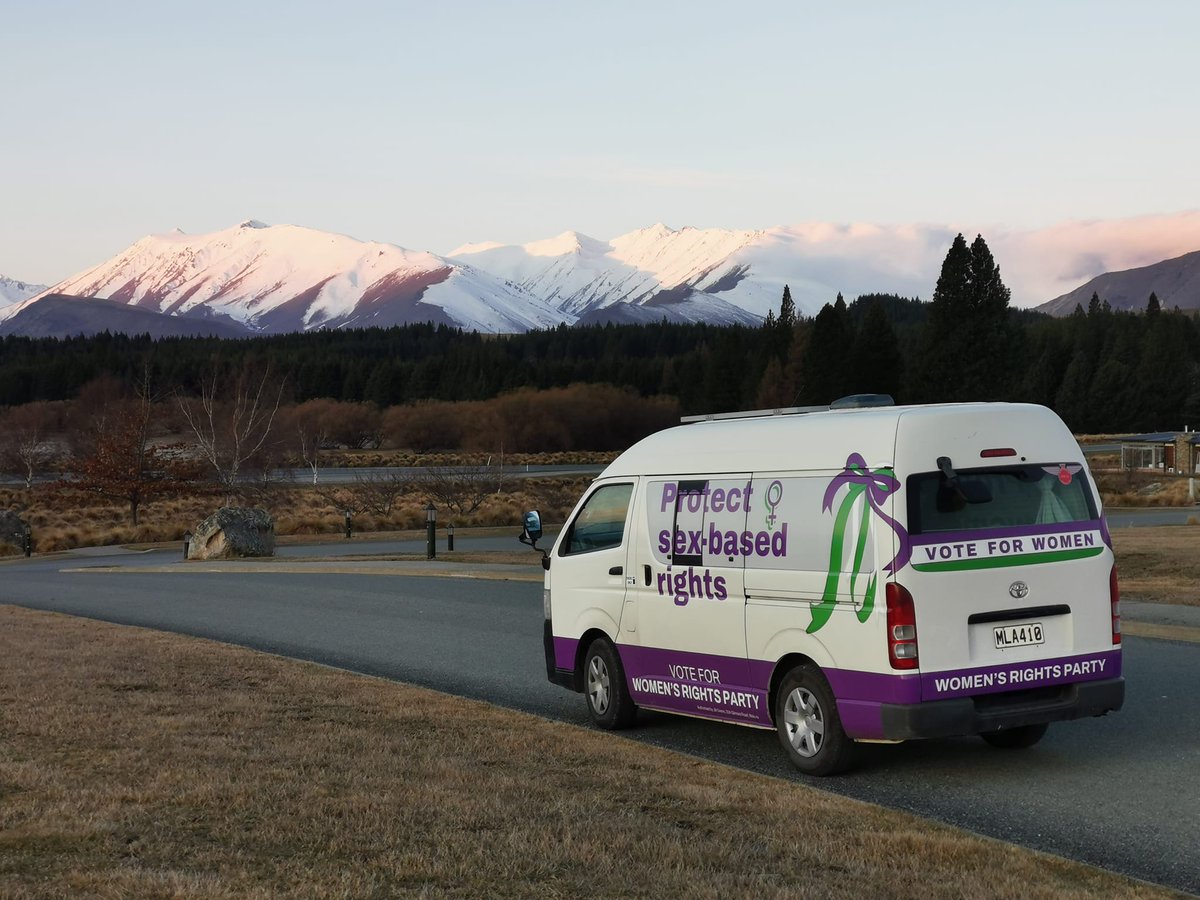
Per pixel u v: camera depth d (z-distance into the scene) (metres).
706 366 145.62
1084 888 5.50
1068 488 8.24
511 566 26.39
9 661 13.02
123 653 13.80
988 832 6.80
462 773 7.75
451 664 13.55
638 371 172.62
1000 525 7.95
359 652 14.70
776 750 9.16
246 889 5.31
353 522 50.16
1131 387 136.38
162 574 30.66
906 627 7.64
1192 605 15.73
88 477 55.62
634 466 9.94
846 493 8.02
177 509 60.00
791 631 8.30
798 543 8.30
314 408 130.00
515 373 170.00
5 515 48.41
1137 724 9.51
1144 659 12.30
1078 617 8.12
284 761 8.02
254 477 61.84
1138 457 75.69
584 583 10.25
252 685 11.47
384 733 9.17
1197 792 7.52
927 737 7.63
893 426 7.90
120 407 70.38
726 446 9.06
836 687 8.00
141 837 6.16
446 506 55.94
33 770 7.61
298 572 28.86
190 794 7.00
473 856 5.85
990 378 99.38
